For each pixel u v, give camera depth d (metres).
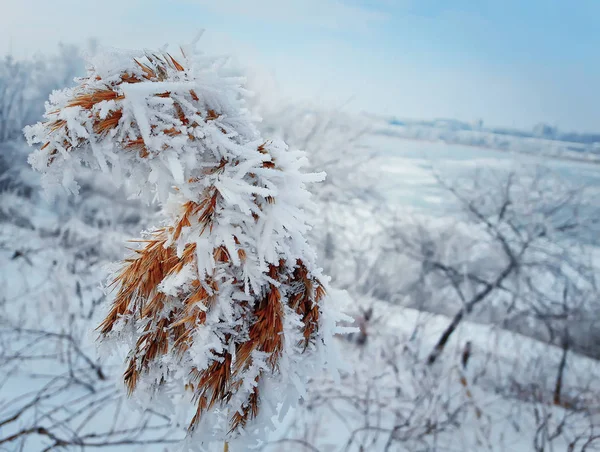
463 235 8.29
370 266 8.22
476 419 4.78
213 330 0.94
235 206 0.93
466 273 8.01
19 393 3.97
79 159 0.82
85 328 4.94
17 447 3.17
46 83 9.45
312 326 1.07
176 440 3.21
